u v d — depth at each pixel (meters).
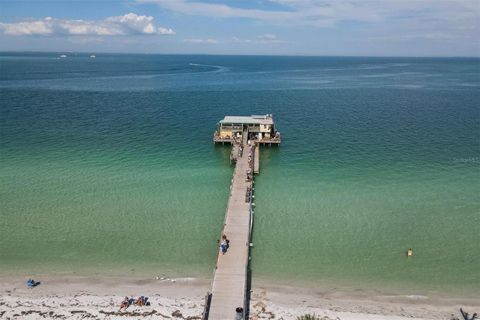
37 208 49.16
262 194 53.69
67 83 169.75
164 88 159.12
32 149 70.38
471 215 48.59
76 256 39.94
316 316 32.12
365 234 44.34
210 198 52.53
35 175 58.91
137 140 77.12
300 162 66.38
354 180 58.78
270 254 40.41
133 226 45.53
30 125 86.75
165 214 48.28
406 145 76.62
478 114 107.31
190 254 40.53
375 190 55.34
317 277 37.19
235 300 32.28
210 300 32.19
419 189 55.78
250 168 59.50
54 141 75.19
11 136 77.94
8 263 38.50
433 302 34.25
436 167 64.31
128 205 50.31
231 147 73.50
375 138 81.50
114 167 62.69
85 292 34.66
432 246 42.31
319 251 41.09
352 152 71.94
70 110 104.38
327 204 51.03
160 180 57.97
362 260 39.81
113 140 76.81
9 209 48.75
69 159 65.75
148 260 39.47
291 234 44.06
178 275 37.28
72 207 49.56
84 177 58.53
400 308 33.44
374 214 48.62
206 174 60.44
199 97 134.00
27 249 40.84
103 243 42.19
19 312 31.84
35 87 151.00
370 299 34.47
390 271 38.28
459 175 60.94
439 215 48.56
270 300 33.94
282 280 36.62
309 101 129.38
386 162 66.62
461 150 73.50
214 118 98.56
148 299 33.81
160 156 68.12
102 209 49.22
